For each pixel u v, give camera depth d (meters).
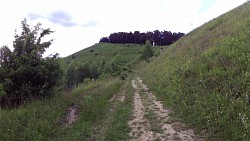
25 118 10.92
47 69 13.97
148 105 15.22
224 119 9.92
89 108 14.25
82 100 15.73
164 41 162.00
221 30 23.25
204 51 18.86
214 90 12.57
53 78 14.62
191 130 10.30
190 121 11.12
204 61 16.75
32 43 14.30
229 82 12.21
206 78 14.27
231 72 12.95
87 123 11.95
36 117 11.10
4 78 13.27
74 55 156.12
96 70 79.06
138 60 89.12
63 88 16.88
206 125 10.22
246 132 8.77
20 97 13.41
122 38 176.75
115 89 24.06
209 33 26.39
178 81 17.19
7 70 13.30
